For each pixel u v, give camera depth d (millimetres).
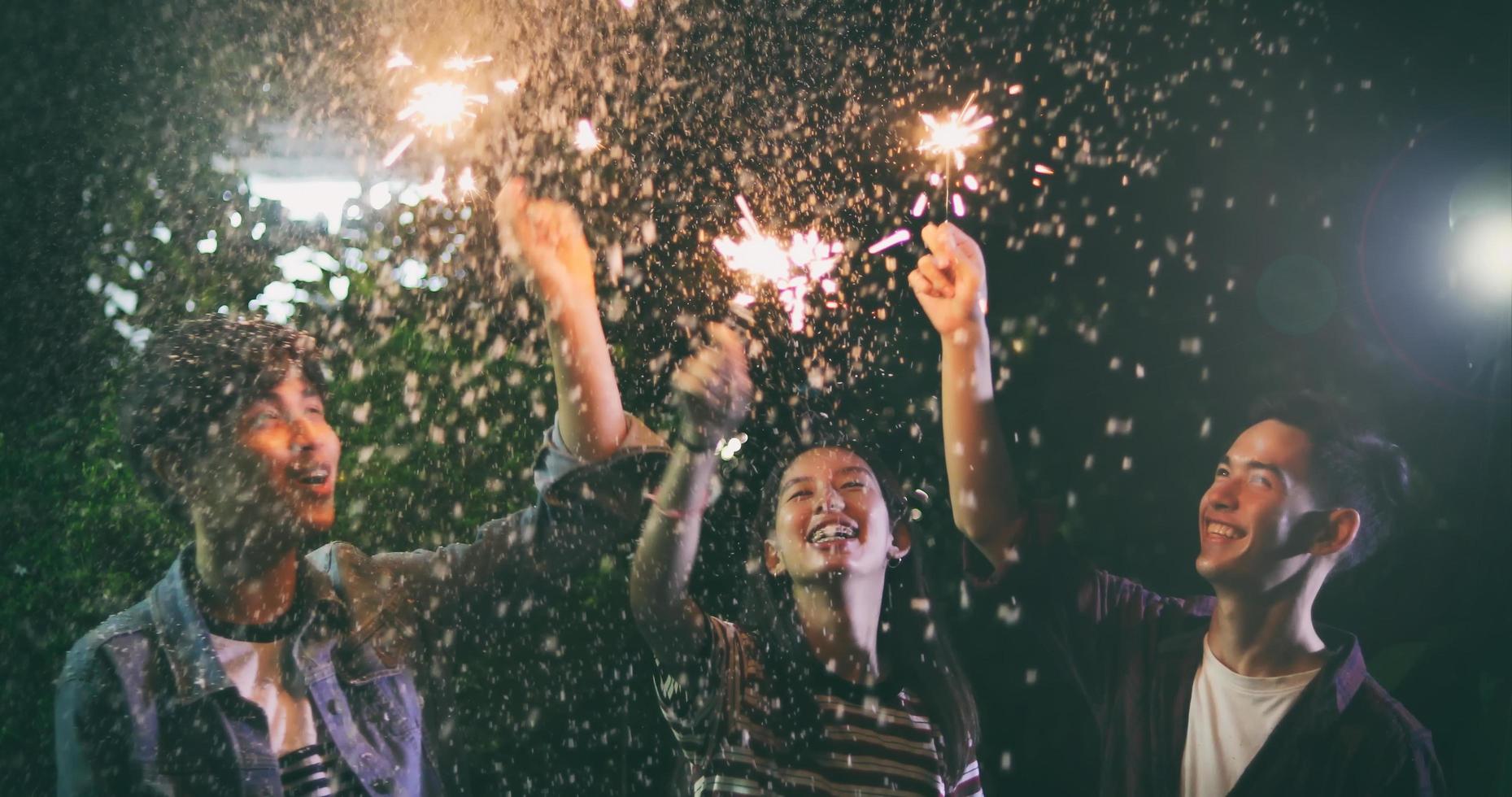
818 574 1848
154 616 1624
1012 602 2221
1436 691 2912
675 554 1776
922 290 2166
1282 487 2072
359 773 1656
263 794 1576
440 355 3801
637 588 1818
